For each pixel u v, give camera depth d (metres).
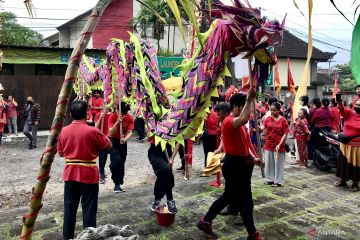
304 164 8.35
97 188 4.14
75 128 4.03
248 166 4.21
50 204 5.66
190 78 3.63
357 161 6.42
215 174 6.94
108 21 23.78
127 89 5.46
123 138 6.11
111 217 5.13
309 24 1.84
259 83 3.29
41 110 14.58
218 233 4.64
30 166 8.84
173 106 3.95
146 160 9.59
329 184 6.90
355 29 1.79
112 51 6.06
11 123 13.19
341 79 33.56
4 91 13.98
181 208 5.52
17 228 4.71
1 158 9.76
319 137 8.11
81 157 4.00
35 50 14.38
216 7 2.77
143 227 4.80
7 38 20.45
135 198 6.00
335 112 8.56
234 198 4.31
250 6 2.80
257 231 4.63
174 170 8.35
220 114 5.30
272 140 6.64
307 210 5.48
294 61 26.28
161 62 13.83
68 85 1.92
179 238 4.48
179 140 3.79
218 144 7.37
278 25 2.86
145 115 4.82
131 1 24.09
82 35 1.90
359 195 6.24
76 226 4.82
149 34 23.88
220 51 3.31
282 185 6.76
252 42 2.87
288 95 25.05
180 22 1.71
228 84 12.62
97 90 11.18
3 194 6.50
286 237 4.54
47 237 4.47
